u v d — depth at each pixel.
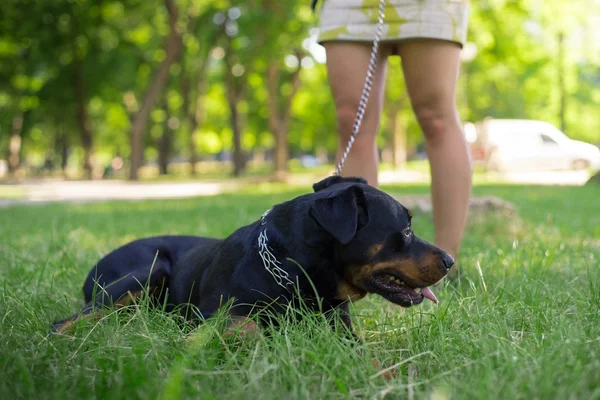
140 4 28.02
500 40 26.83
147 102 30.05
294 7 23.94
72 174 52.19
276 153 26.86
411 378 2.91
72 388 2.69
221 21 30.95
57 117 35.78
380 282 3.63
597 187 18.56
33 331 3.59
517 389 2.60
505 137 31.66
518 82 37.97
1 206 15.20
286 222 3.67
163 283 4.36
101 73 31.56
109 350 3.10
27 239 8.12
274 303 3.57
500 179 25.67
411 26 4.75
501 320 3.69
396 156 36.72
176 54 29.95
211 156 80.12
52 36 28.89
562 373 2.73
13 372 2.80
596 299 4.03
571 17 23.48
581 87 47.19
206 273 3.95
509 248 6.25
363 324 4.03
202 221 9.67
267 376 2.83
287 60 28.67
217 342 3.21
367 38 4.84
